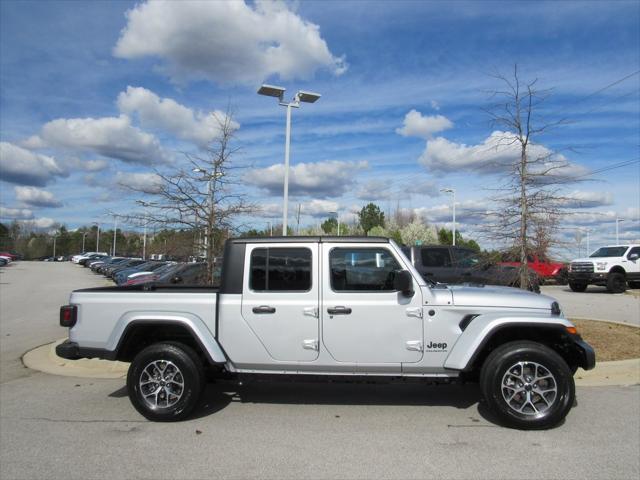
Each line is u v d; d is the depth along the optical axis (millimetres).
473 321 5285
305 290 5477
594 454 4504
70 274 46094
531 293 5582
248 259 5574
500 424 5320
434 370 5359
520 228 9688
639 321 12336
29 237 129625
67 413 5781
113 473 4172
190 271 14492
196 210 10875
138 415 5703
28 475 4137
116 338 5566
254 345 5461
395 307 5359
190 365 5418
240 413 5742
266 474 4141
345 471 4188
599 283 22281
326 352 5398
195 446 4750
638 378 7098
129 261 42156
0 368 8289
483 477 4062
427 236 49594
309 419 5523
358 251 5520
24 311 16656
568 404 5027
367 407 5961
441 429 5180
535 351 5070
